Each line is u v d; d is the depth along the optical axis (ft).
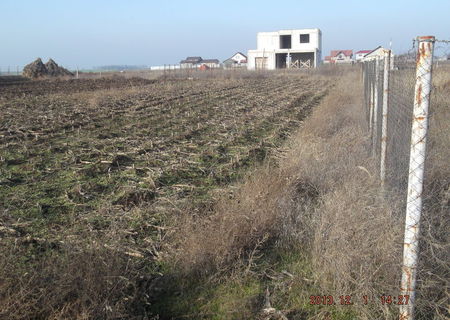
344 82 95.71
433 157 22.02
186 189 25.48
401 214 16.89
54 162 31.01
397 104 22.33
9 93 84.99
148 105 62.44
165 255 17.29
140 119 50.96
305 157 27.32
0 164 29.99
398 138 21.54
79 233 19.11
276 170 25.59
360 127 38.14
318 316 13.75
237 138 39.93
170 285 15.58
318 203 21.65
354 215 16.49
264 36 233.55
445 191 19.30
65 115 51.78
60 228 19.76
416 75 11.81
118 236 18.13
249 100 71.82
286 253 17.79
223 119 51.29
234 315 13.93
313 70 172.76
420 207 12.18
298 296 14.97
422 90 11.72
